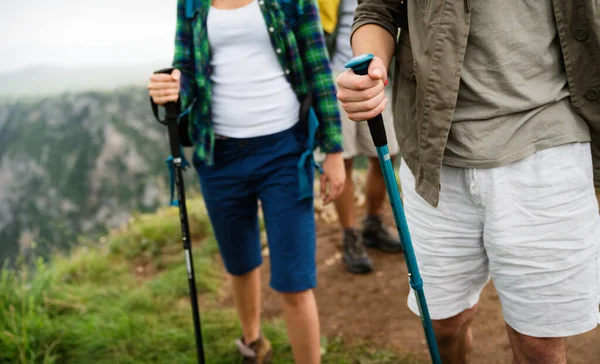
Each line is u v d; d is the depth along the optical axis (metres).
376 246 3.64
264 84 2.01
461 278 1.60
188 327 3.02
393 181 1.38
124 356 2.77
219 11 1.99
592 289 1.42
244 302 2.45
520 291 1.45
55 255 4.27
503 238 1.42
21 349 2.78
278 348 2.73
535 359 1.50
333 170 2.13
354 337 2.81
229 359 2.69
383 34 1.55
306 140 2.09
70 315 3.23
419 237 1.61
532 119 1.37
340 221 3.39
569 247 1.39
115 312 3.18
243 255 2.26
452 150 1.44
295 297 2.08
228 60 2.01
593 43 1.29
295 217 2.03
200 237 4.36
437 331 1.72
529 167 1.38
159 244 4.34
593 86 1.33
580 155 1.38
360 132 3.17
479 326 2.74
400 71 1.59
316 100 2.08
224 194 2.12
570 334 1.43
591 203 1.41
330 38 3.01
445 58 1.36
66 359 2.81
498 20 1.33
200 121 2.07
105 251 4.43
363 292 3.21
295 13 2.01
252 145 2.03
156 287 3.53
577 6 1.28
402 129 1.60
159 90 2.04
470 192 1.44
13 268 3.61
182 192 2.10
